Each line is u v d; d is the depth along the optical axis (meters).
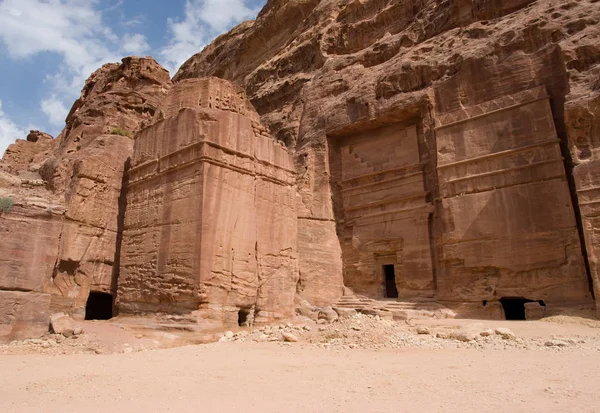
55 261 14.78
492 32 22.77
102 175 17.12
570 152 17.62
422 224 22.08
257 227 15.90
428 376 6.90
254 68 46.34
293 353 9.76
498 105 20.22
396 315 18.64
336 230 25.42
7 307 13.16
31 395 5.91
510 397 5.43
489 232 19.16
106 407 5.20
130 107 21.58
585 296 16.64
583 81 17.98
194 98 16.44
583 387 5.89
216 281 13.84
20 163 24.25
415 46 27.22
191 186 14.59
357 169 25.69
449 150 21.20
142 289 15.17
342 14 36.31
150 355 9.77
